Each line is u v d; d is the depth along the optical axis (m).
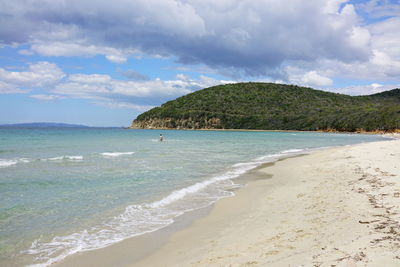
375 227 6.46
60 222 8.62
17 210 9.66
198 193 12.40
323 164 19.11
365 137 72.31
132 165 20.27
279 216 8.43
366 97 177.12
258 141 53.78
